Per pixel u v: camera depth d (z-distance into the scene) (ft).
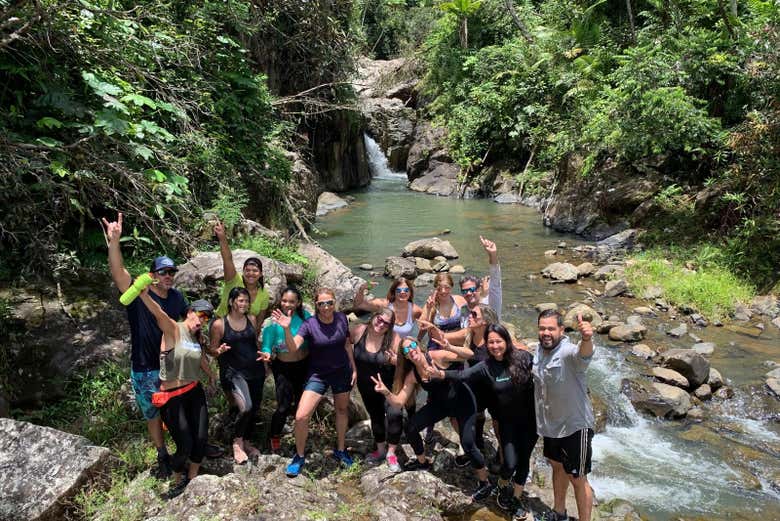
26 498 11.72
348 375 14.66
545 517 13.66
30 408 15.55
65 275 19.10
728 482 16.03
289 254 28.17
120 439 14.84
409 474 13.91
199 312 13.69
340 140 65.51
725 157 37.17
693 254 34.47
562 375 12.28
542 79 61.46
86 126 20.59
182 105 28.30
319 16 45.80
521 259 37.42
